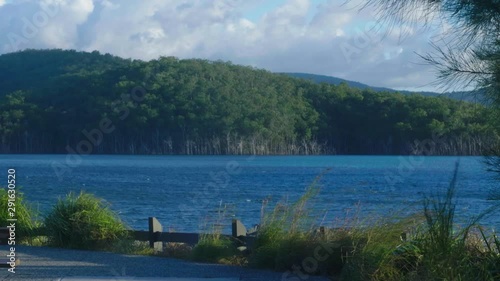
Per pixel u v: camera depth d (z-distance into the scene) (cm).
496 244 801
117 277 932
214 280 917
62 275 945
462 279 719
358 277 834
